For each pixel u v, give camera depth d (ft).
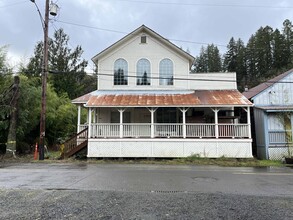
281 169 40.75
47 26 53.52
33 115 68.03
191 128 53.57
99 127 54.49
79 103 60.08
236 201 19.40
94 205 18.07
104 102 54.60
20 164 45.80
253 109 64.34
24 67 84.53
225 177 31.60
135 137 53.78
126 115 64.03
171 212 16.57
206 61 232.53
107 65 64.64
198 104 52.39
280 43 164.96
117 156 53.06
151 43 65.00
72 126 87.25
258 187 25.34
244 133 52.65
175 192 22.61
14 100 57.52
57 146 78.33
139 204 18.35
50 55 110.93
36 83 78.84
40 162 49.01
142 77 64.08
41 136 52.37
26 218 15.43
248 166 45.21
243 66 180.96
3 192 22.00
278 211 16.94
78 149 55.67
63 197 20.29
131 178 30.17
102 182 27.35
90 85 137.28
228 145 52.19
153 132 53.36
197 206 17.94
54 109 79.71
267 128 56.44
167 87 63.77
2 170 36.94
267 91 60.90
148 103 53.36
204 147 52.37
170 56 64.59
